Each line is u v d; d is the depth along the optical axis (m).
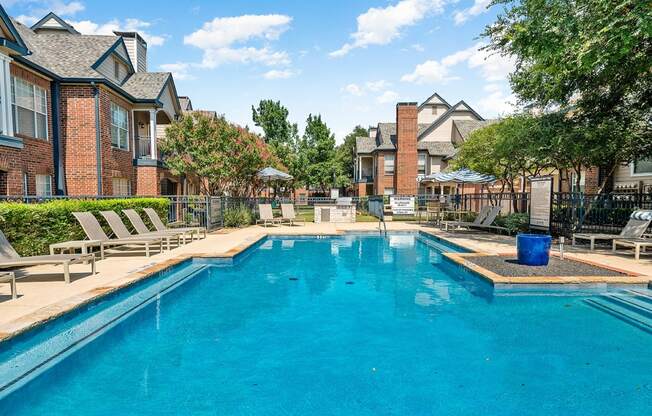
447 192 30.91
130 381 3.60
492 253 9.09
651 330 4.90
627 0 6.39
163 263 7.62
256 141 20.12
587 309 5.74
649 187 14.17
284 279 7.83
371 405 3.20
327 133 37.84
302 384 3.56
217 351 4.30
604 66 9.22
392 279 7.84
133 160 17.70
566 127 11.33
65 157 14.30
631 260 8.26
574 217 12.00
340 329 4.98
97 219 9.35
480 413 3.08
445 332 4.86
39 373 3.64
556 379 3.64
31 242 7.25
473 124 30.30
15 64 11.85
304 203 31.12
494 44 10.89
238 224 16.52
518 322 5.20
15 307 4.62
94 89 14.30
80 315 4.85
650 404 3.21
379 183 32.19
